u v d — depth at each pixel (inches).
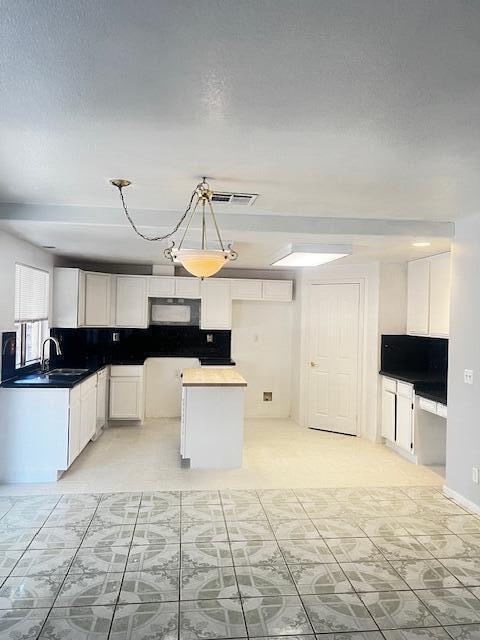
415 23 50.3
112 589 99.7
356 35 52.6
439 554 117.6
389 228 148.6
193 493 155.6
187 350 273.3
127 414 243.6
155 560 112.0
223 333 276.5
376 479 172.9
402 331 224.7
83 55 57.6
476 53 55.7
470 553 118.3
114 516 136.4
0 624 87.9
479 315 141.1
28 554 113.9
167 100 69.4
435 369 217.6
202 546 119.5
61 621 89.0
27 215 133.2
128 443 211.9
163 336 270.8
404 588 102.4
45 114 74.7
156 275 259.4
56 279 225.0
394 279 224.4
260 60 58.1
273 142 84.8
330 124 76.7
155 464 184.2
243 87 65.1
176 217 139.5
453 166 96.1
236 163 96.5
